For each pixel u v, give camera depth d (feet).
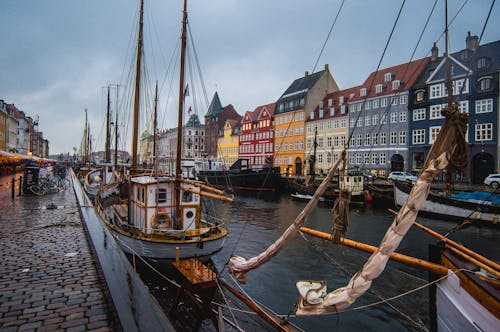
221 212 91.66
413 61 142.72
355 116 155.53
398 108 136.98
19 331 13.17
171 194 38.47
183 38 41.04
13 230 32.30
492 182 86.99
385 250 10.27
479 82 108.06
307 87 194.39
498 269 16.72
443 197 74.59
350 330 26.86
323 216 82.58
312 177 128.36
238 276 15.96
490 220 66.74
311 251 49.14
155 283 33.37
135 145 50.55
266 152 220.84
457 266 16.75
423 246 53.06
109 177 95.04
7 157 97.86
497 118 103.60
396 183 86.99
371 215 83.51
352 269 41.50
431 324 18.97
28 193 66.13
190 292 23.81
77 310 15.15
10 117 220.23
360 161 151.64
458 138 9.76
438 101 122.52
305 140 187.93
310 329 26.96
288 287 35.58
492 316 14.20
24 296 16.66
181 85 40.55
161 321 12.20
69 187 85.61
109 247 23.53
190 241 33.96
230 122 271.90
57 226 34.40
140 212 38.65
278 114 210.59
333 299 11.37
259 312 19.98
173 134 250.37
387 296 33.12
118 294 14.85
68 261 22.48
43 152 428.15
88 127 187.32
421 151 127.65
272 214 87.92
